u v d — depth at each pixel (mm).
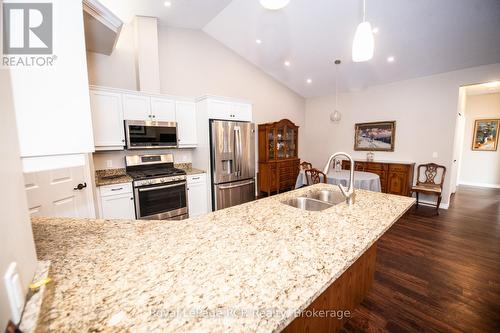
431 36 3273
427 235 3033
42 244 1030
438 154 4297
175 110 3445
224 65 4480
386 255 2523
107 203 2654
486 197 4926
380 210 1525
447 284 2018
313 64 4566
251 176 3998
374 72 4496
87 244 1033
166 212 3141
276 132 5238
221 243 1033
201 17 3436
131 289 709
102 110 2764
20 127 670
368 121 5230
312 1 3049
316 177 3672
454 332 1528
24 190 673
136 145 3027
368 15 3074
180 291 696
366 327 1566
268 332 549
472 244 2770
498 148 5820
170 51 3750
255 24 3684
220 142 3492
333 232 1156
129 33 3309
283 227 1226
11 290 526
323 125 6090
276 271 803
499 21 2824
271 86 5449
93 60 3039
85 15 1954
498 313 1681
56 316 597
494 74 3645
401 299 1833
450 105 4109
